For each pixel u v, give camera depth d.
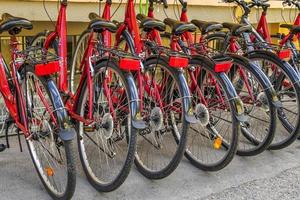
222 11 4.42
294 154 3.26
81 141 2.66
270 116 2.93
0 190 2.54
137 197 2.52
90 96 2.53
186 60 2.58
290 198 2.62
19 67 2.51
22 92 2.49
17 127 2.67
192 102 2.61
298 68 3.37
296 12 5.16
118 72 2.44
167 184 2.69
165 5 3.24
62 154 2.49
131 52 2.68
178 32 2.74
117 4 3.78
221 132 3.04
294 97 3.29
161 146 3.01
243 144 3.21
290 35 3.55
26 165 2.86
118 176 2.42
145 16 3.01
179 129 2.87
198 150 3.07
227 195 2.60
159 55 2.68
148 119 2.68
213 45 3.50
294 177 2.88
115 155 2.75
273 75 3.29
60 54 2.73
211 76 2.84
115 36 2.95
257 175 2.88
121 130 2.65
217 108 2.87
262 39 3.50
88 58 2.60
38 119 2.42
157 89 2.73
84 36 3.26
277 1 4.87
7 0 3.29
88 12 3.66
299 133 3.10
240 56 3.05
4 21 2.47
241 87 3.11
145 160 2.89
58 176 2.49
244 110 2.77
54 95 2.26
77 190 2.56
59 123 2.22
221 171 2.91
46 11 3.35
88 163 2.66
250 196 2.61
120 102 2.54
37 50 2.52
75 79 3.42
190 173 2.85
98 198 2.49
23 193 2.51
